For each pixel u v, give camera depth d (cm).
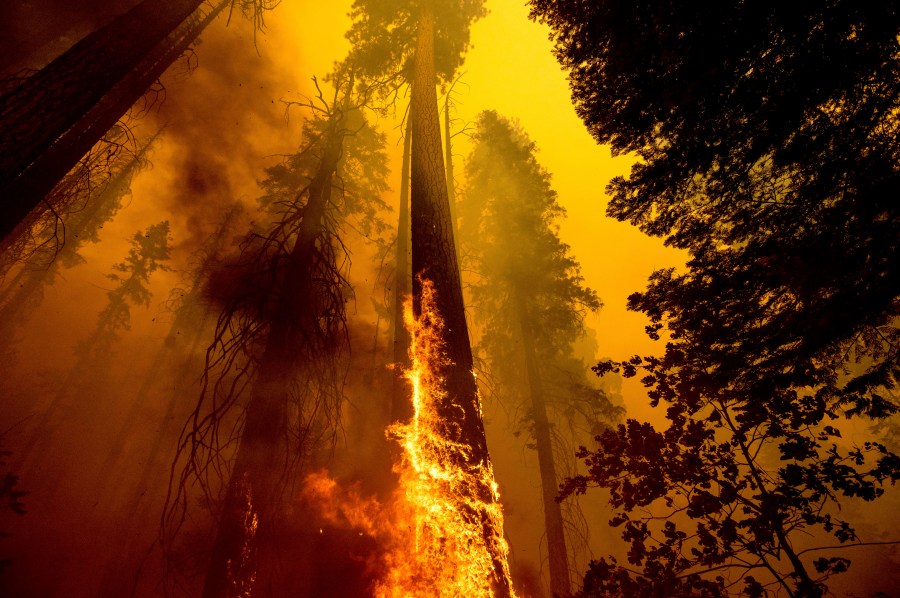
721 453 372
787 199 370
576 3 415
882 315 301
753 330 360
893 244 287
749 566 326
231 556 579
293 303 802
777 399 366
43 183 506
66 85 464
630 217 470
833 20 300
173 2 600
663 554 349
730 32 337
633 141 448
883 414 331
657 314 430
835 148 334
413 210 601
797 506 326
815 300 326
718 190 409
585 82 447
